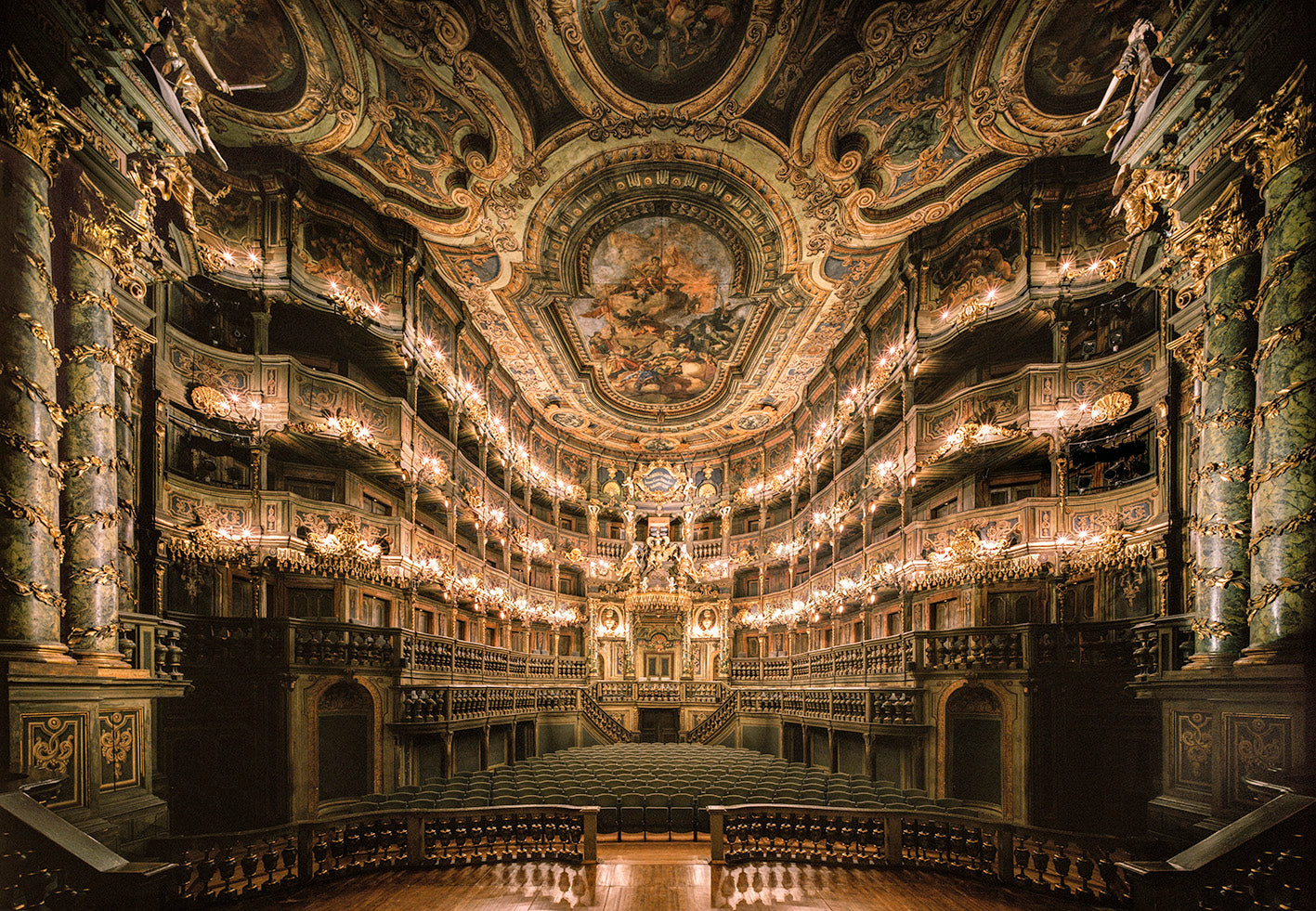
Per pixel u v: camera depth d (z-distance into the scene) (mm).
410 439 20500
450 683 19859
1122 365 16266
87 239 8164
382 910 7770
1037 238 17344
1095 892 8141
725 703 29953
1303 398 6535
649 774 18078
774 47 13820
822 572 28516
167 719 13430
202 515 15562
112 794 8086
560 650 35656
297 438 17641
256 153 16688
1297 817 5820
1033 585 18297
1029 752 14844
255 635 14758
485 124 15648
